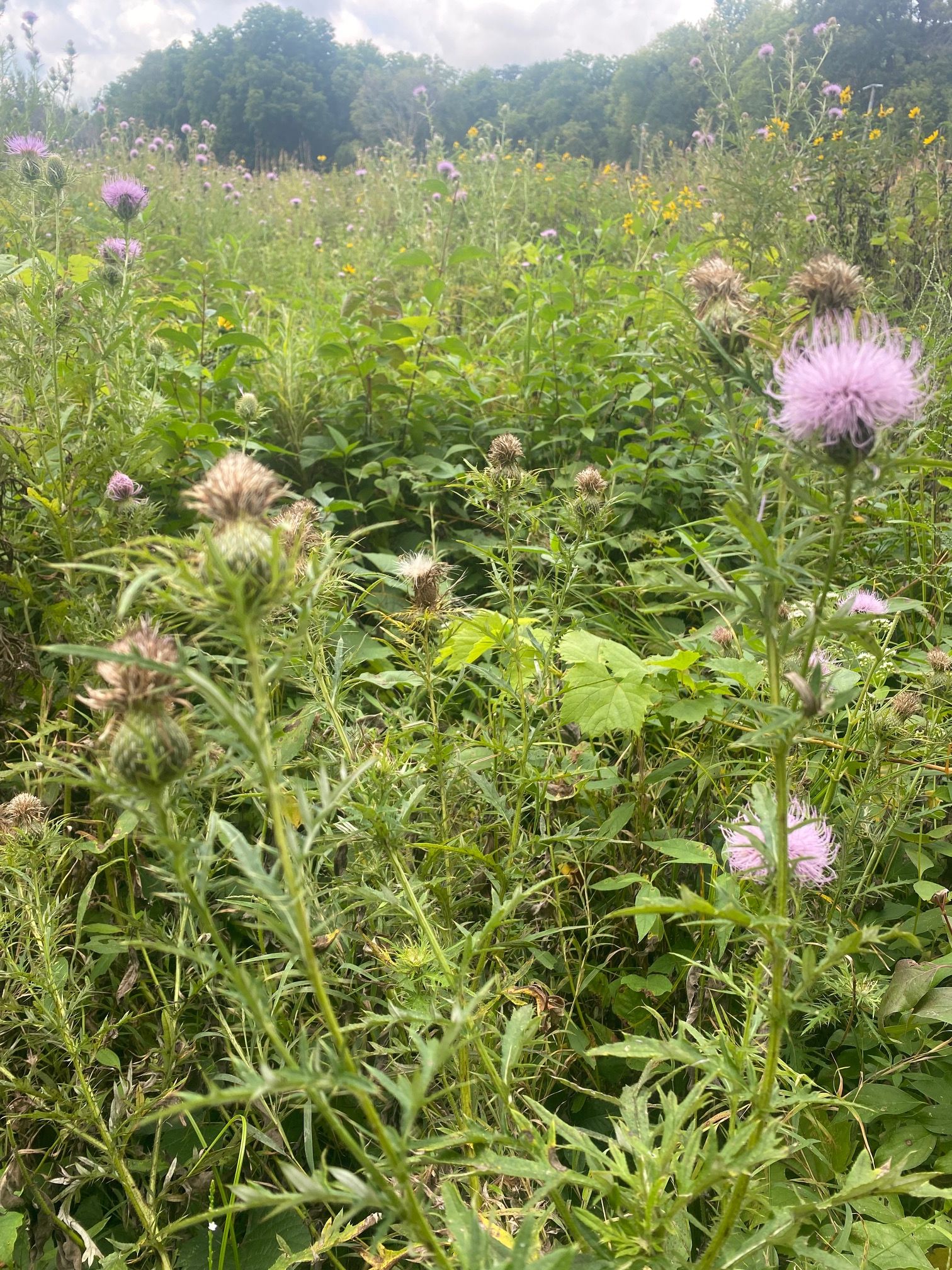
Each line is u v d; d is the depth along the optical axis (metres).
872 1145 2.02
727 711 2.68
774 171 5.82
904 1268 1.67
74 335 3.48
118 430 3.39
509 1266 1.08
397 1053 1.92
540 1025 2.00
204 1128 2.13
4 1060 1.95
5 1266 1.77
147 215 4.66
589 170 13.52
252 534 1.05
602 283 6.34
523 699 2.38
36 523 3.10
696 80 21.23
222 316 5.29
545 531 3.47
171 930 2.30
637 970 2.51
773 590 1.20
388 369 4.77
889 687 2.98
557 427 4.70
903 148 6.98
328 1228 1.67
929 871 2.59
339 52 53.66
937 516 3.83
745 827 1.62
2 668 2.72
